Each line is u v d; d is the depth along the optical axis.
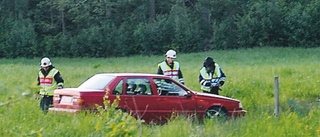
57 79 20.53
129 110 18.59
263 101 25.73
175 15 94.19
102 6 94.56
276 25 89.50
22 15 100.38
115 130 11.55
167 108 19.17
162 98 19.14
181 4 97.62
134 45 93.88
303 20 87.81
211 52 87.06
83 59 90.62
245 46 90.75
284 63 61.09
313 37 88.00
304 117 16.22
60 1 93.12
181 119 16.23
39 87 9.09
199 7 96.75
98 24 98.06
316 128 14.88
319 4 88.31
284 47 87.56
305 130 14.77
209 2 96.25
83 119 15.26
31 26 96.19
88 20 96.25
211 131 14.52
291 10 89.19
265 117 16.09
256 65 57.19
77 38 94.19
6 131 13.98
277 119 15.91
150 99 18.95
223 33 91.38
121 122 11.67
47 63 20.48
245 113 20.09
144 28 93.56
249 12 91.50
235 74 36.47
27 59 92.25
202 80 21.66
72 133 14.00
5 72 49.19
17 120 15.68
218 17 98.06
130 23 96.94
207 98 19.72
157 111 19.02
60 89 19.09
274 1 93.00
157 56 89.50
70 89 18.75
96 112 17.53
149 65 69.12
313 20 87.81
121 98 18.55
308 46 88.06
